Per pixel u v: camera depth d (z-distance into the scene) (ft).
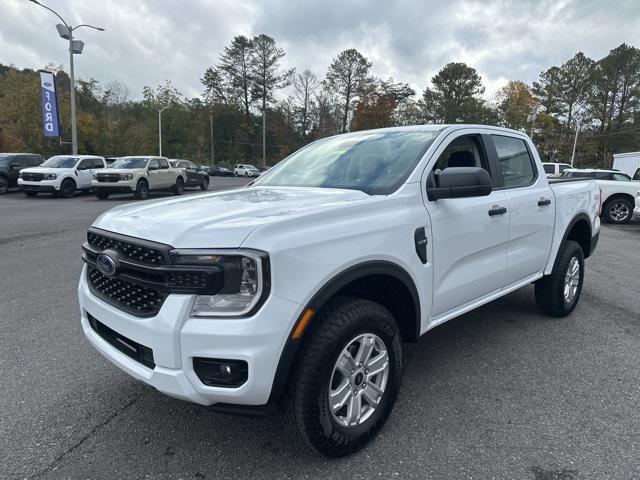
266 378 6.82
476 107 215.72
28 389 10.66
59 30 84.48
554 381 11.14
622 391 10.68
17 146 132.67
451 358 12.46
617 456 8.25
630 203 46.70
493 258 11.73
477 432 9.00
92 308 8.52
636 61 209.15
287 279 6.91
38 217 42.19
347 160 11.39
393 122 214.28
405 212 9.09
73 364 11.98
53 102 92.27
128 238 7.53
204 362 6.89
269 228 6.97
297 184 11.17
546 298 15.12
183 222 7.34
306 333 7.47
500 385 10.93
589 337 13.97
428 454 8.30
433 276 9.72
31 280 20.26
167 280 6.92
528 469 7.90
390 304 9.54
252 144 265.13
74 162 65.72
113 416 9.56
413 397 10.36
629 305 17.20
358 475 7.74
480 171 9.52
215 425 9.24
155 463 8.06
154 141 208.74
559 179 16.14
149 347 7.14
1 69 215.10
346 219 8.08
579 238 16.83
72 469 7.89
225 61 257.55
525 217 12.68
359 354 8.20
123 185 60.34
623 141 207.41
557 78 221.46
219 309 6.80
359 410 8.31
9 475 7.72
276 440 8.73
